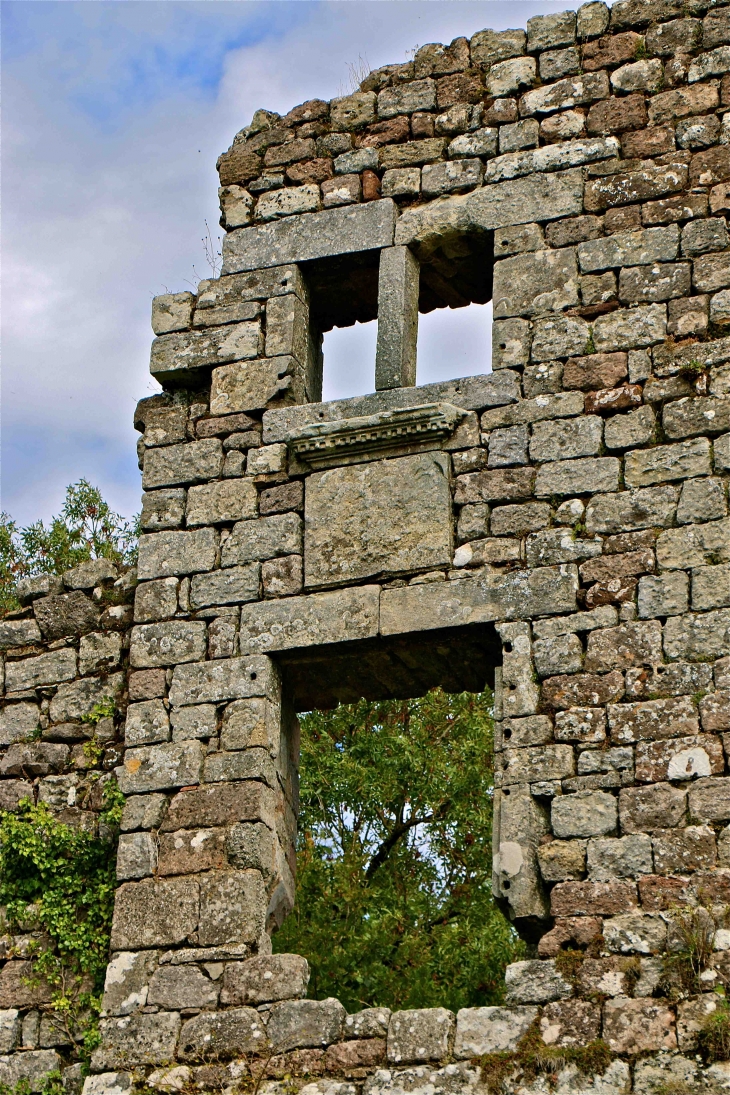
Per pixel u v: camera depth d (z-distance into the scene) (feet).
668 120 45.85
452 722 71.92
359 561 43.42
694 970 36.24
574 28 47.78
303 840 68.90
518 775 39.65
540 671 40.63
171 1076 38.88
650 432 42.39
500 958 62.95
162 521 45.96
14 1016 42.60
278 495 45.16
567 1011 36.63
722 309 43.16
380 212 47.34
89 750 45.42
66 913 43.39
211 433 46.70
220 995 39.65
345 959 61.52
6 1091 41.57
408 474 43.91
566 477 42.57
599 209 45.39
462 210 46.57
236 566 44.70
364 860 68.39
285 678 44.39
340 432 44.68
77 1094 41.01
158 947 40.75
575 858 38.40
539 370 43.98
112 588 47.52
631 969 36.65
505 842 39.06
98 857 43.83
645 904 37.42
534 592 41.55
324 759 69.87
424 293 49.44
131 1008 40.16
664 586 40.57
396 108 48.75
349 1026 38.11
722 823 37.73
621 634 40.42
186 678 43.78
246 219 48.98
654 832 38.06
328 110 49.49
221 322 47.88
